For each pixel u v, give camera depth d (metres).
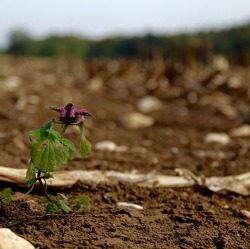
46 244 3.19
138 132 8.98
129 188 4.56
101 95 16.62
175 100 14.81
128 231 3.51
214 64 20.48
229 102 13.70
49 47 108.50
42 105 11.50
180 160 6.37
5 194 3.49
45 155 3.09
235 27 57.22
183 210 4.13
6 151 5.92
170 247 3.30
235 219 3.98
